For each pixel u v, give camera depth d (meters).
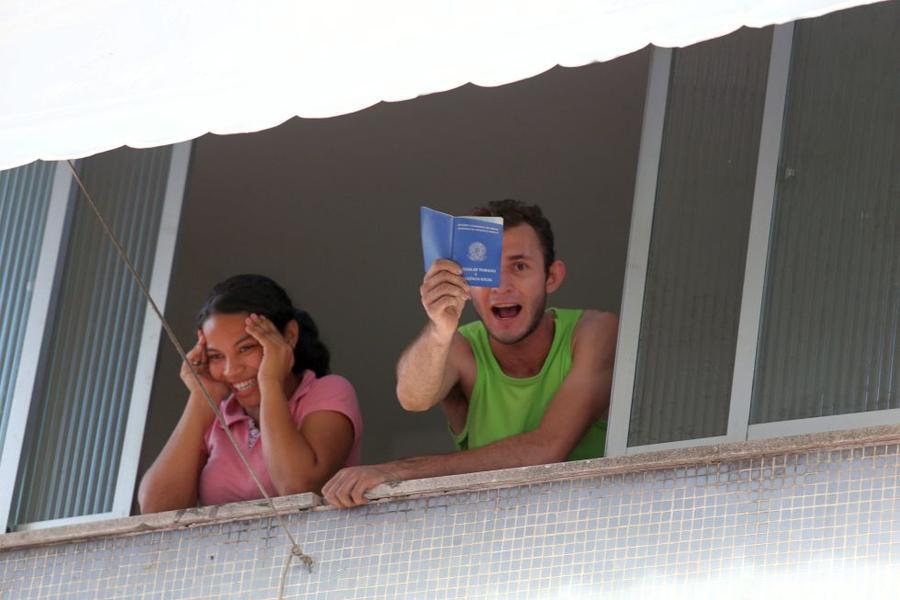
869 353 8.02
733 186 8.61
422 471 8.66
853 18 8.59
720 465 7.97
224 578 8.88
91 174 10.28
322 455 9.12
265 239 15.97
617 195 15.35
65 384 9.86
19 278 10.14
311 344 9.68
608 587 7.96
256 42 5.51
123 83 5.66
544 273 9.16
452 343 9.21
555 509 8.26
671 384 8.41
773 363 8.22
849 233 8.26
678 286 8.55
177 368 15.47
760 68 8.75
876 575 7.45
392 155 15.32
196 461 9.39
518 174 15.41
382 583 8.48
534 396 8.98
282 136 15.11
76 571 9.30
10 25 5.86
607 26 4.98
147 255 10.02
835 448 7.75
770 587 7.62
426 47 5.25
